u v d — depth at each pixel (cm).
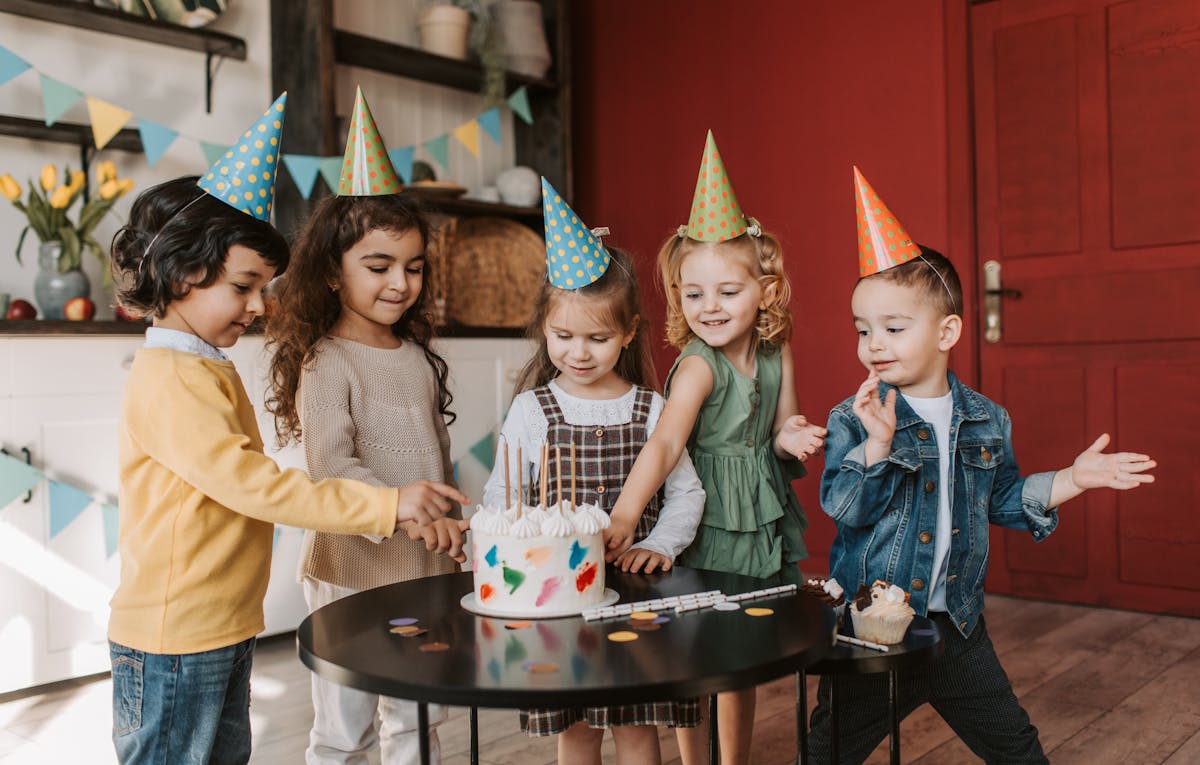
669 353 377
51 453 229
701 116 370
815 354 341
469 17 354
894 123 323
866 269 135
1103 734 189
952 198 313
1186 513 279
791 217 347
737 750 160
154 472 110
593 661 85
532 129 391
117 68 283
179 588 108
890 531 134
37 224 250
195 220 110
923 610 132
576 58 409
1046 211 299
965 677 135
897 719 112
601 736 138
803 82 343
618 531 129
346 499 107
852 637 113
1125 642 253
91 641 234
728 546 152
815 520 343
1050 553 301
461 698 78
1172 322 280
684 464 146
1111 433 291
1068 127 294
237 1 307
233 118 307
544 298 149
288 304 154
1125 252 287
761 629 96
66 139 270
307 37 301
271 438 258
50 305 250
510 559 103
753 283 150
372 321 157
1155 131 281
